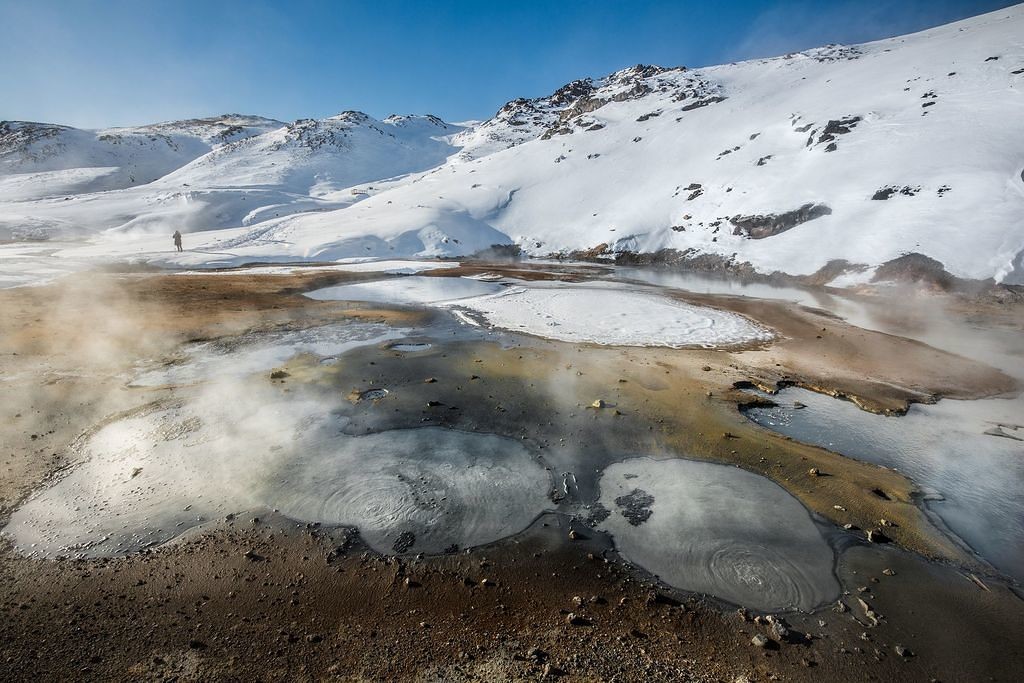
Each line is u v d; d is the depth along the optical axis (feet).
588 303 61.05
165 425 26.27
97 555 17.04
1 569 16.29
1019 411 30.89
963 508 21.01
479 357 39.58
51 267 76.89
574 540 18.66
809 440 26.99
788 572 17.24
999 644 14.48
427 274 88.99
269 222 141.59
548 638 14.34
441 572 16.88
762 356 41.01
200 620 14.67
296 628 14.47
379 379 34.17
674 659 13.73
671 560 17.76
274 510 19.75
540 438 26.40
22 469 21.67
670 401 31.45
